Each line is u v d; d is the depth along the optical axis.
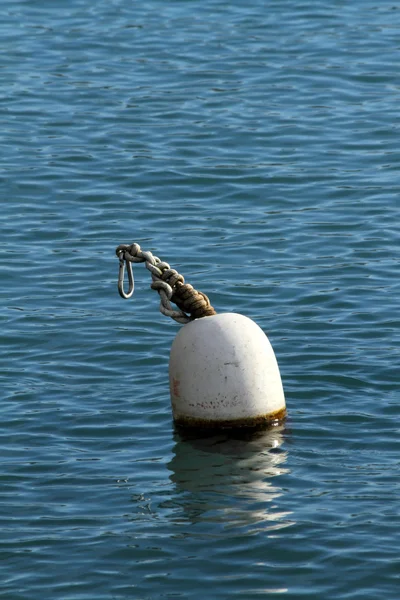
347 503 20.89
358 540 19.52
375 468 22.36
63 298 32.62
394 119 48.56
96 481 22.12
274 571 18.66
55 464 22.88
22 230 37.88
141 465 22.81
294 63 55.91
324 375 26.97
